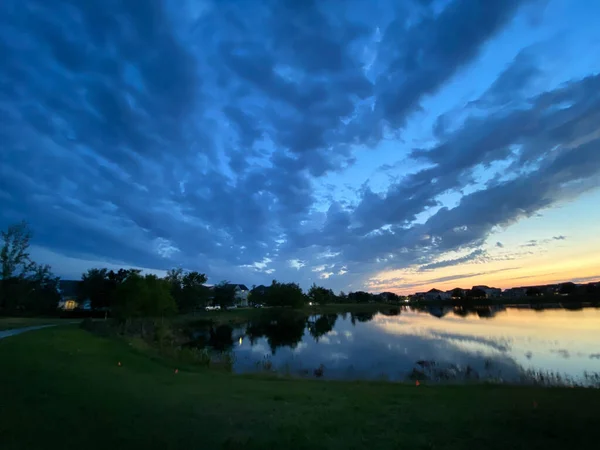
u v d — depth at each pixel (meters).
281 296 107.31
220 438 6.77
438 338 40.56
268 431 7.25
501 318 68.19
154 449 6.13
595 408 8.70
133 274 43.78
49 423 7.07
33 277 56.53
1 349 15.99
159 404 9.23
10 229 45.31
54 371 12.59
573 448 6.14
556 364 24.72
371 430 7.34
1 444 5.95
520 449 6.16
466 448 6.27
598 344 33.03
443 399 10.66
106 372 14.16
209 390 11.91
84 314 63.06
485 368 23.83
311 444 6.51
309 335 51.94
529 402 9.78
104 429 6.96
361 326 63.25
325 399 10.68
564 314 74.19
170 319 65.25
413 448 6.34
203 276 84.62
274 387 13.25
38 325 34.28
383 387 14.23
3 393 8.98
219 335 53.75
